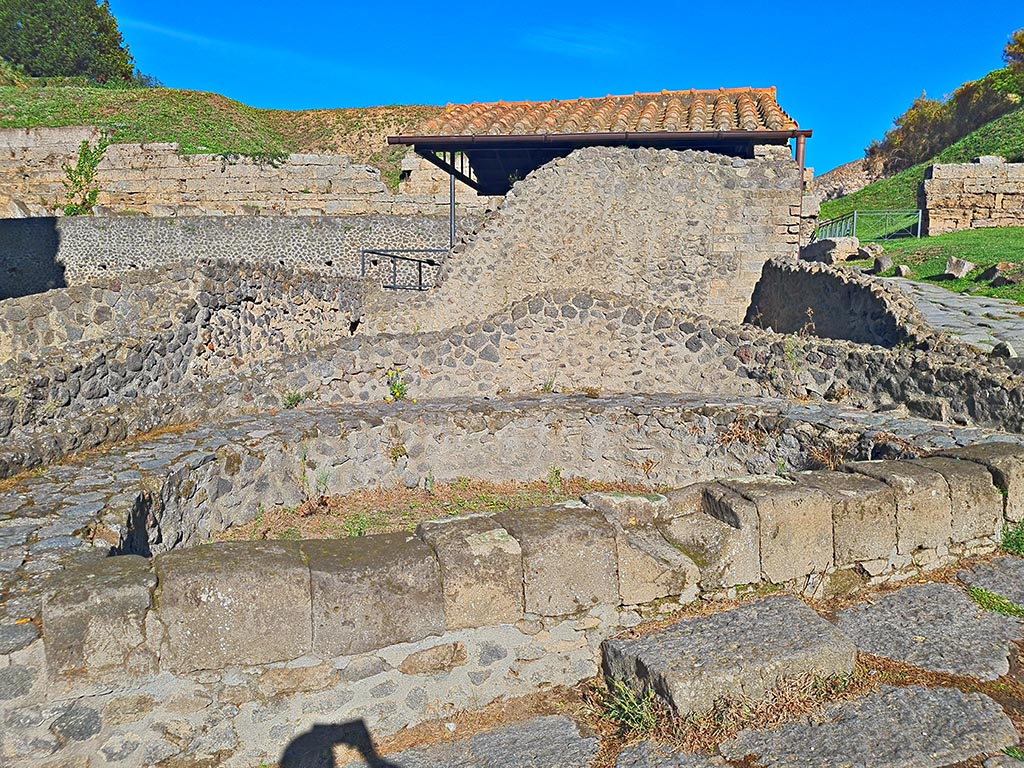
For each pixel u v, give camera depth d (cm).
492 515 322
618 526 331
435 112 3253
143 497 427
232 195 2350
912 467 397
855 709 268
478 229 1134
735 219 1141
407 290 1188
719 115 1286
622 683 289
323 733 270
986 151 2447
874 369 650
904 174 2788
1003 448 428
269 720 264
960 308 913
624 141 1245
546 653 299
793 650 283
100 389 647
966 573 373
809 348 705
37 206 2455
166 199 2377
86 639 244
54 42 4247
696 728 260
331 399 721
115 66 4481
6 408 549
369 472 636
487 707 291
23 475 458
